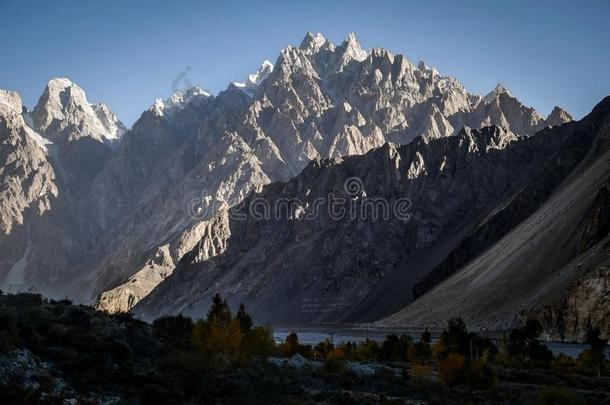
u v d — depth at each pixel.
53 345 41.16
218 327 56.12
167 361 46.09
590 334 73.94
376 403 45.56
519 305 133.75
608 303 107.56
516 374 65.44
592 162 186.00
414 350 83.31
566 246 142.50
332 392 47.94
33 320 43.84
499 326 131.88
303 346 83.19
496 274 158.25
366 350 88.25
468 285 166.50
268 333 58.56
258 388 45.16
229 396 42.59
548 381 62.75
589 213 141.75
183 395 39.78
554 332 115.69
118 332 48.78
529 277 144.50
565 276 125.94
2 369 35.44
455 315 152.38
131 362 42.97
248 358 54.81
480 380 55.59
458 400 49.41
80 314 47.91
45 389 35.09
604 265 113.44
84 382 37.34
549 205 176.62
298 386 49.16
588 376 69.62
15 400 33.09
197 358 48.62
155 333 54.88
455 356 57.41
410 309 180.50
